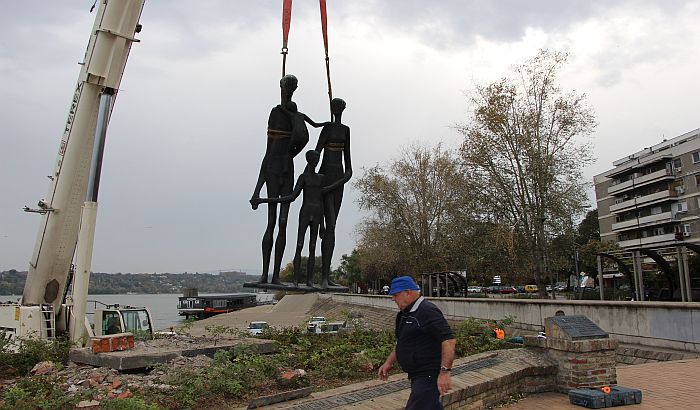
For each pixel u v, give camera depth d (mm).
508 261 32750
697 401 7855
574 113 30688
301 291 9266
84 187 14688
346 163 9859
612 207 63625
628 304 14016
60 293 14883
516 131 31141
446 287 33375
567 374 8867
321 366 9367
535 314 18359
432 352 4797
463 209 32812
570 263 36062
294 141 9461
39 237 14703
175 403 7004
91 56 14180
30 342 11438
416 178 45656
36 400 6805
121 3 14188
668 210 56219
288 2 9688
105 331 15586
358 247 55594
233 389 7438
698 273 20984
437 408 4715
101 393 7238
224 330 12680
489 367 8781
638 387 8938
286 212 9555
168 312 93688
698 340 11891
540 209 30641
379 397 6883
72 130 14398
